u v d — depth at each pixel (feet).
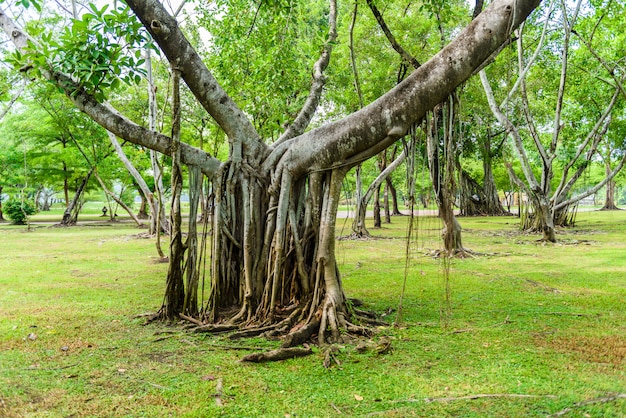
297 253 19.02
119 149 61.00
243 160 19.88
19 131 83.61
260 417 10.90
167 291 19.81
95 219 121.49
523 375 13.25
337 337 16.81
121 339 17.12
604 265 34.91
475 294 24.95
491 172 116.88
